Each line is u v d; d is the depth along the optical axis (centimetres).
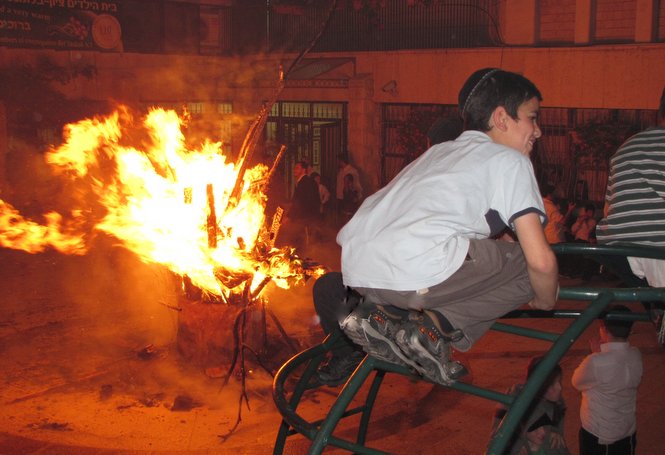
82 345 1036
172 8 2205
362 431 421
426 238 255
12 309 1194
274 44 2361
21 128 1916
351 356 371
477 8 1883
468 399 867
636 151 323
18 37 1925
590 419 592
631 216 319
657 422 800
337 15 2216
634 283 351
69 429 796
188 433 788
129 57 2125
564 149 1638
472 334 268
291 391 876
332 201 2078
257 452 739
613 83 1524
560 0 1719
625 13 1616
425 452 748
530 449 489
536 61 1645
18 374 940
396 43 2088
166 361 958
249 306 929
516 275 267
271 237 947
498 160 261
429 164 276
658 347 1024
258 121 934
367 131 1995
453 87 1808
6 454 729
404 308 266
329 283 355
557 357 248
